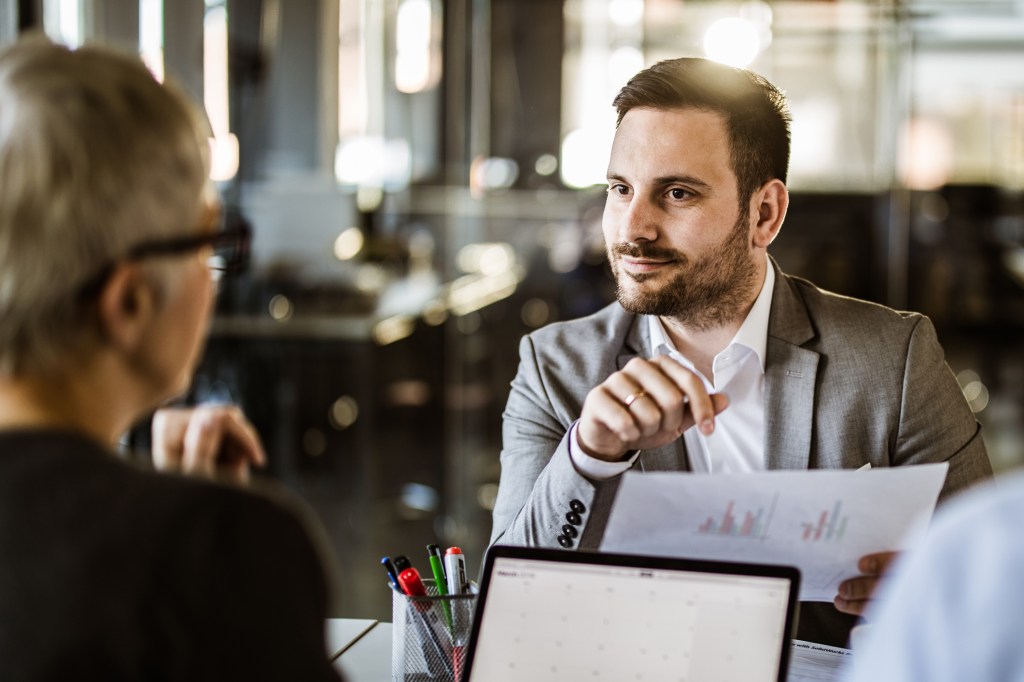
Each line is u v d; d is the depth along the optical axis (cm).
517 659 91
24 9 280
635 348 138
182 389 72
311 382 435
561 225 613
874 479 94
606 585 91
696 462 134
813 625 131
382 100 585
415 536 427
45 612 59
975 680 46
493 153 614
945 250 711
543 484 111
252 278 441
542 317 607
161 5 364
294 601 62
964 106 700
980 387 666
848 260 586
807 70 565
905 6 559
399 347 491
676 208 123
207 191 70
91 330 65
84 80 64
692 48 586
